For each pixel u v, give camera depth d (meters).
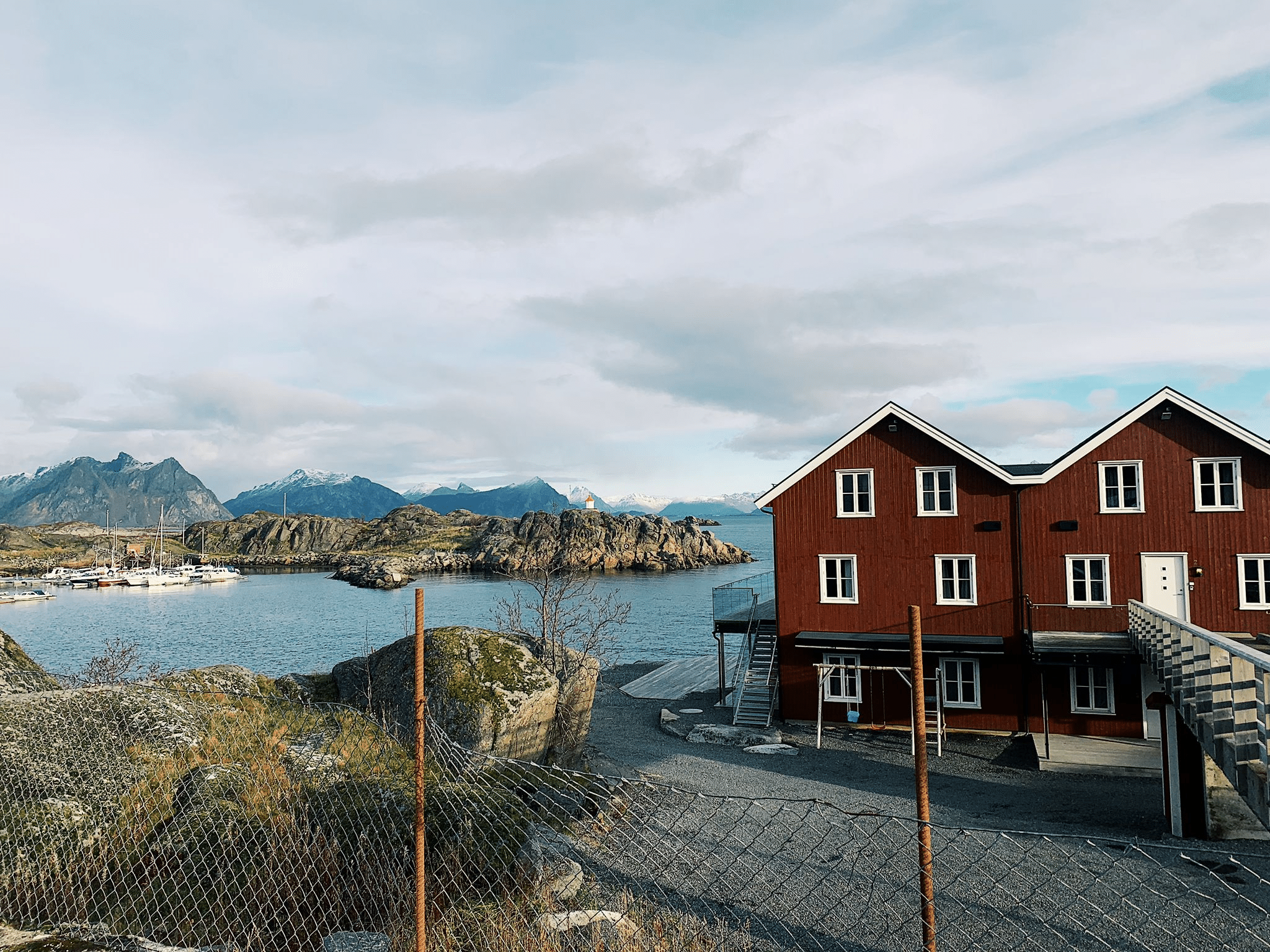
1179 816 17.45
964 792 21.62
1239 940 12.05
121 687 13.86
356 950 8.35
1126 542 26.78
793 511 30.56
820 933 11.97
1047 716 27.12
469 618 93.31
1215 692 13.07
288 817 10.95
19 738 11.62
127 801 11.12
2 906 8.95
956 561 28.64
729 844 15.82
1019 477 27.78
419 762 7.56
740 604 35.22
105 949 7.58
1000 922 12.59
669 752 26.48
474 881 11.04
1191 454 26.25
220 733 13.62
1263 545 25.42
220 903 9.40
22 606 127.56
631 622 78.94
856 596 29.69
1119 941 12.01
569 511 189.50
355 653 71.25
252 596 140.00
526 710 19.27
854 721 29.36
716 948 10.66
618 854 14.69
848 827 17.41
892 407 29.25
